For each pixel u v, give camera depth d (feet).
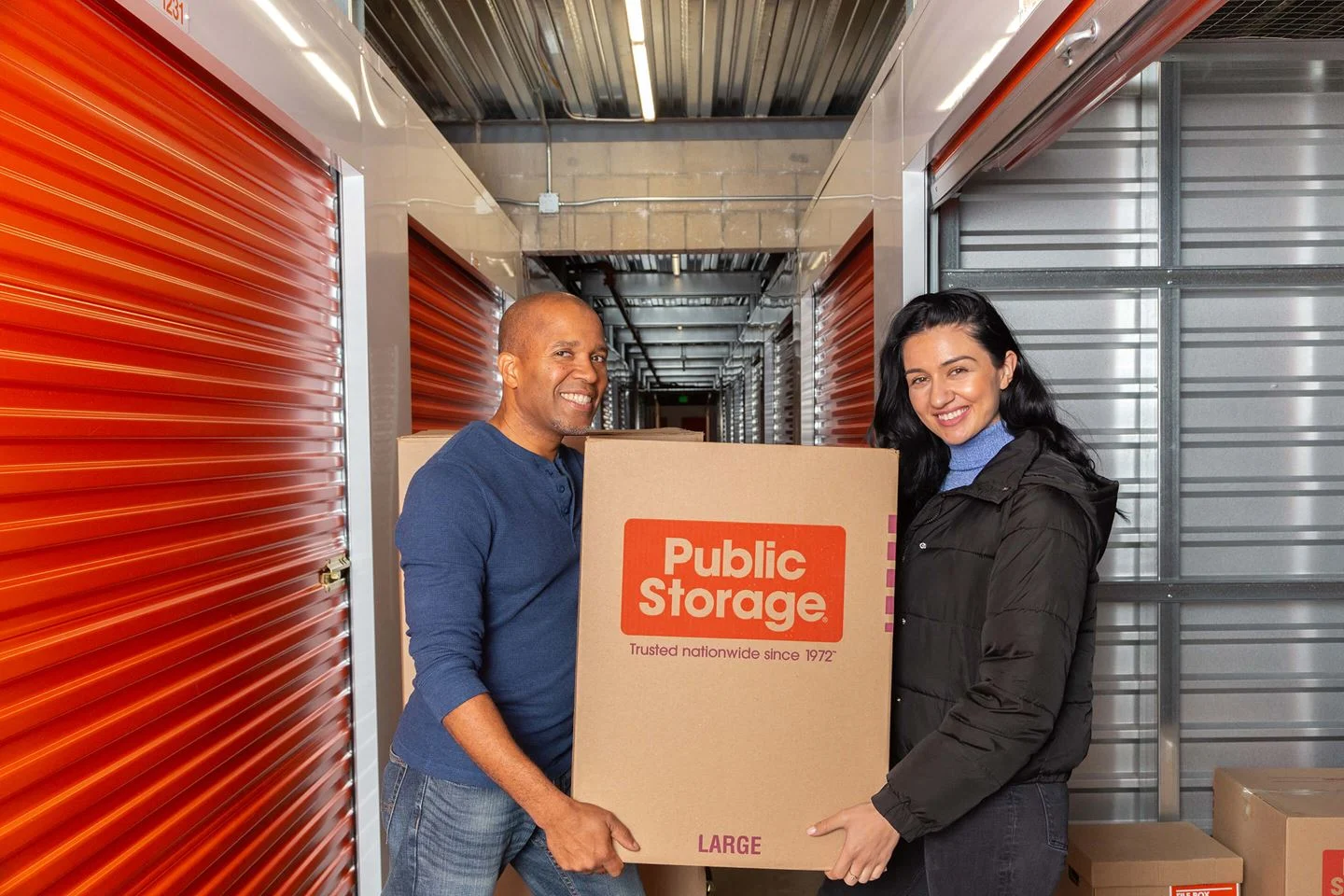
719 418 70.49
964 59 5.59
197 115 4.73
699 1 11.44
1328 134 7.02
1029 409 4.01
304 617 5.98
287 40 5.59
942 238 7.13
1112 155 7.06
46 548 3.46
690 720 3.60
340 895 6.42
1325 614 7.11
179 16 4.32
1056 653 3.35
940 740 3.39
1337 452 7.11
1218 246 7.11
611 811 3.60
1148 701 7.13
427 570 3.64
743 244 16.28
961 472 4.08
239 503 5.09
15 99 3.36
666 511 3.63
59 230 3.59
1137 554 7.13
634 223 16.28
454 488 3.77
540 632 4.01
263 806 5.21
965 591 3.73
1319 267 6.84
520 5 11.30
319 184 6.51
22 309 3.36
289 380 5.91
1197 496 7.18
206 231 4.81
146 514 4.14
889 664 3.63
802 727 3.61
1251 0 5.81
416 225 8.53
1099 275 6.90
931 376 3.98
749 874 7.34
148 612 4.12
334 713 6.46
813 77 14.29
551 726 4.06
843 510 3.65
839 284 11.75
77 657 3.61
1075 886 5.97
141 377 4.13
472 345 11.83
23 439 3.35
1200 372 7.13
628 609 3.63
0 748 3.18
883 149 7.98
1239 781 6.01
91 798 3.66
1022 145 5.54
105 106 3.91
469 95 14.79
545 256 16.89
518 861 4.34
